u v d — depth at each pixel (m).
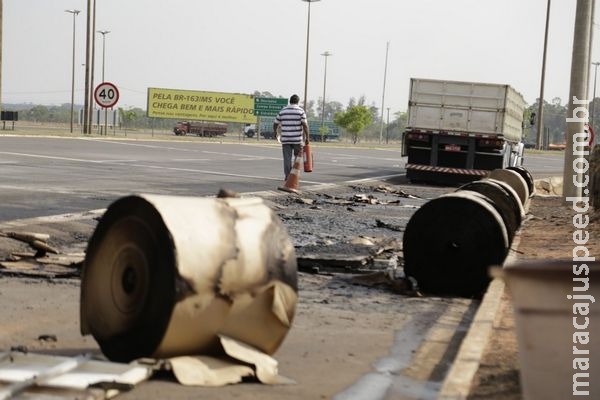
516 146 59.47
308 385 9.95
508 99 49.56
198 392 9.30
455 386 9.48
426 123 50.00
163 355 9.72
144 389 9.25
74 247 18.48
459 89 49.59
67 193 27.98
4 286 14.44
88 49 90.56
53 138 70.50
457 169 48.91
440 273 16.50
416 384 10.30
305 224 25.30
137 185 32.66
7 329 11.72
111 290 10.05
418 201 37.22
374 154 89.88
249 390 9.55
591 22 38.47
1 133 70.25
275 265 10.20
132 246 9.83
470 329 12.34
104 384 8.90
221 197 10.55
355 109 171.75
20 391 8.59
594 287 6.62
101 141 71.38
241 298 9.88
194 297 9.48
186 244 9.48
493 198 21.09
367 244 20.20
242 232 9.99
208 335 9.81
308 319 13.48
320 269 17.73
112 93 74.44
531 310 6.80
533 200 41.56
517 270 6.76
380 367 10.97
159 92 155.88
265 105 142.38
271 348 10.40
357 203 33.75
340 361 11.12
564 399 6.76
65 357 9.86
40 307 13.11
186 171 41.94
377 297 15.68
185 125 154.75
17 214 22.19
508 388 9.60
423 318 14.19
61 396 8.55
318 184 41.06
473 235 16.33
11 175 33.06
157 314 9.52
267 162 54.88
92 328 10.25
